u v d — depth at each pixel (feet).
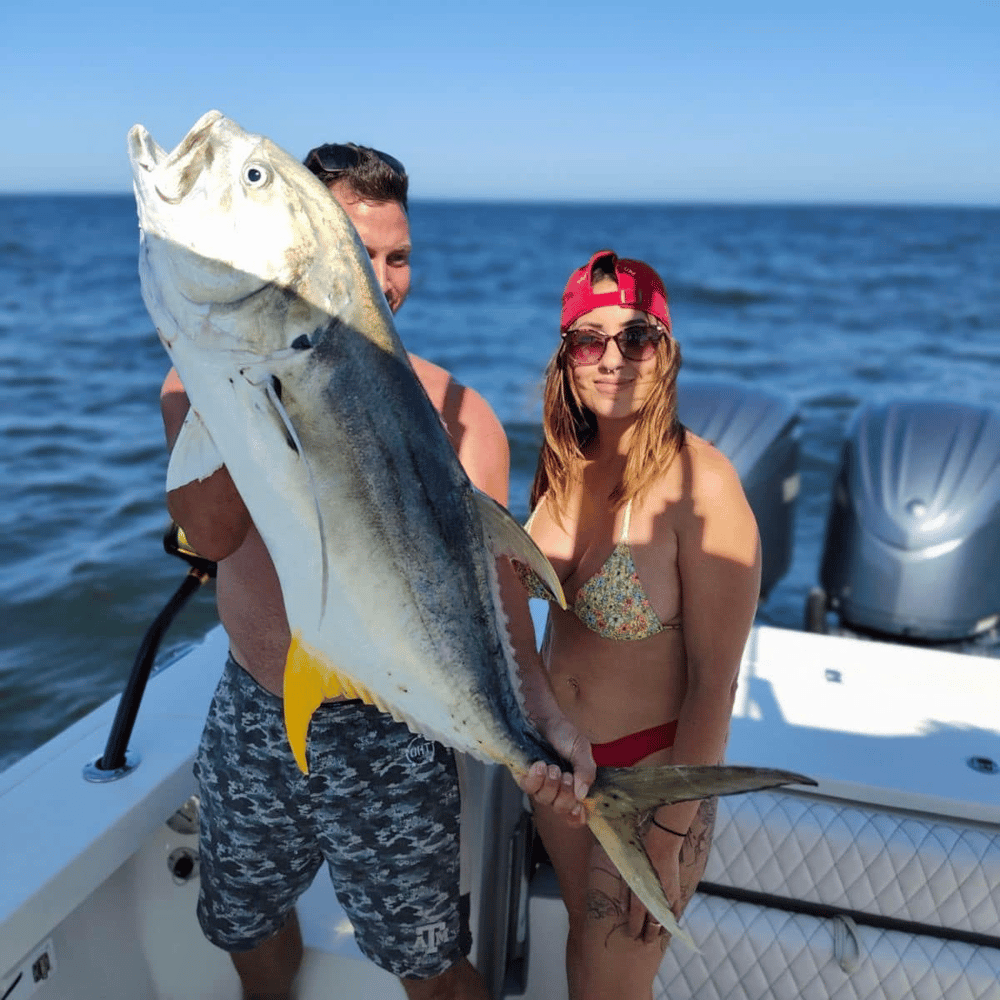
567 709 6.57
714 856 7.24
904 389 51.31
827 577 15.94
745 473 16.22
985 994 6.76
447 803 6.25
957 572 14.55
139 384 49.55
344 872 6.25
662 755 6.40
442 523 5.23
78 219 278.67
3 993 6.02
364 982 7.21
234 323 4.70
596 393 6.12
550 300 100.58
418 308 93.91
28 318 76.48
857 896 7.07
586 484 6.53
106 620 21.88
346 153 6.07
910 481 15.10
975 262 149.48
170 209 4.62
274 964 7.01
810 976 7.05
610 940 6.41
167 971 7.59
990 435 15.35
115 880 7.26
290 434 4.80
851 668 9.23
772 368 58.70
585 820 5.49
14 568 24.63
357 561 5.08
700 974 7.28
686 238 214.90
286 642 6.00
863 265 143.43
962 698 8.71
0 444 36.86
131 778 7.13
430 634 5.26
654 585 6.12
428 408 5.25
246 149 4.67
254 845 6.32
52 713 18.57
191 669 8.79
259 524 5.05
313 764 6.03
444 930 6.36
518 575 6.61
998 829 7.11
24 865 6.20
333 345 4.83
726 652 5.97
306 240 4.74
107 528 27.50
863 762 7.61
